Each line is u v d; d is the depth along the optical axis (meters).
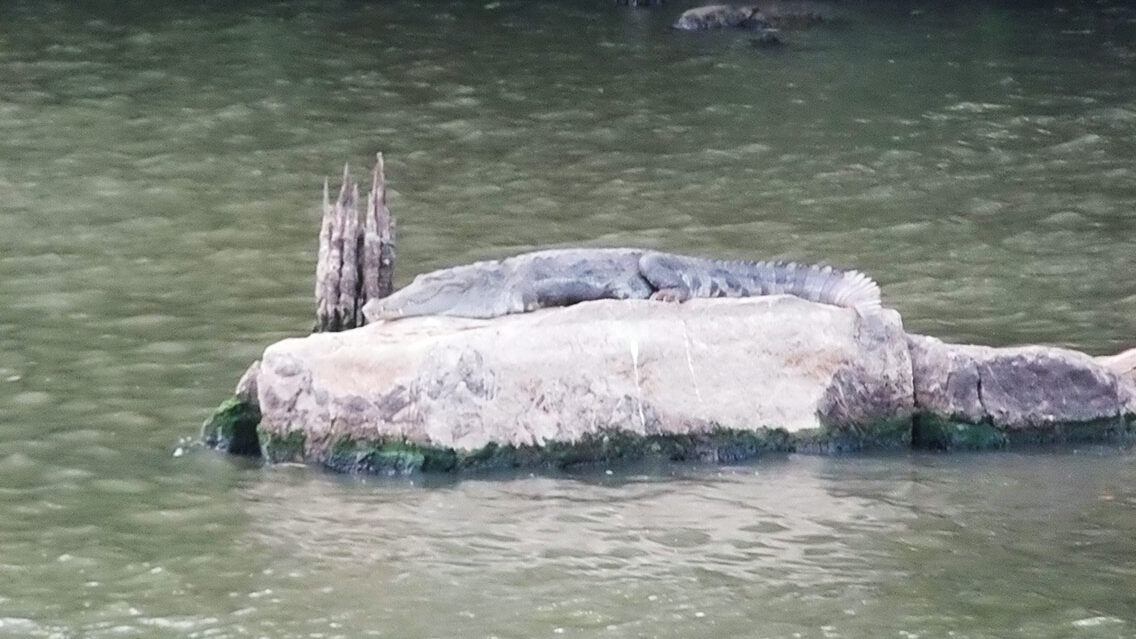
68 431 32.78
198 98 58.81
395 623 25.55
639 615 25.84
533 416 30.42
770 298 31.75
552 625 25.48
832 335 31.59
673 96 60.28
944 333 39.09
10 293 40.84
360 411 30.38
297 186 50.38
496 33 68.25
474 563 27.39
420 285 32.31
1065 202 49.94
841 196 50.22
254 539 28.23
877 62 64.75
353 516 28.92
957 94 60.78
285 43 65.69
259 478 30.42
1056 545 28.38
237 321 39.25
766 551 27.95
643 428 30.75
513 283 32.25
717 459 30.95
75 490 30.16
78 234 45.53
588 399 30.61
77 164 51.69
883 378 31.69
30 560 27.61
